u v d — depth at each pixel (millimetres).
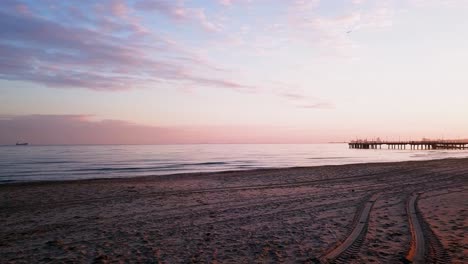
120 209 10062
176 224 8070
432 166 25828
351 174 20391
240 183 16594
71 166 35656
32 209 10188
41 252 5977
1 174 26516
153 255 5699
